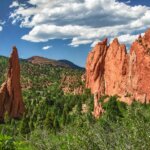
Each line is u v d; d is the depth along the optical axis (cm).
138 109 2386
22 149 4006
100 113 17175
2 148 3428
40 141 3747
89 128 3022
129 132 2311
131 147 2177
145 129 2198
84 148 2628
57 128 14238
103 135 2838
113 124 3228
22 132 15225
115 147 2439
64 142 3222
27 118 17950
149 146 2116
